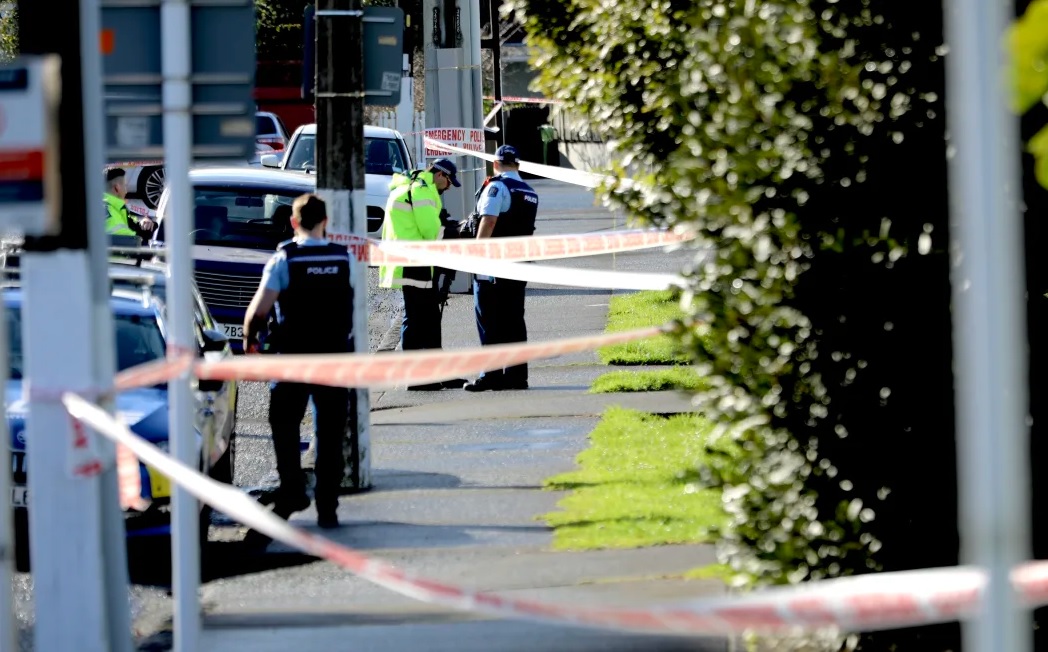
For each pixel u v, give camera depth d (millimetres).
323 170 40125
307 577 32344
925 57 22156
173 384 23969
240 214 62906
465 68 75125
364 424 39938
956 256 20859
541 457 43156
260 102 155875
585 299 75188
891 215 22234
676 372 54375
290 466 35938
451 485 40188
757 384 22922
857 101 21969
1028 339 22000
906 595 14781
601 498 37250
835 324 22391
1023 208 21969
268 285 35375
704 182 22906
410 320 55281
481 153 73875
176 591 23859
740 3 23578
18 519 32688
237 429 51188
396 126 135125
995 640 12578
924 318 22250
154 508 33000
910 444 22453
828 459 22672
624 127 35812
